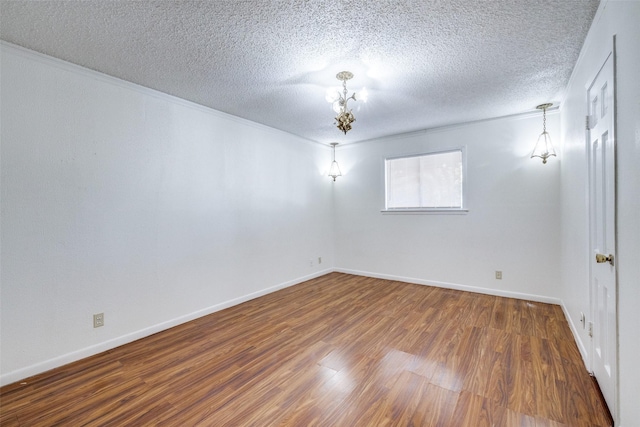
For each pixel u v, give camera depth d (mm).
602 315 1717
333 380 1970
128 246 2600
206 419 1619
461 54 2182
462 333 2658
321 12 1689
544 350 2312
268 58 2211
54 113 2182
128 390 1885
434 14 1718
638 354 1196
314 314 3199
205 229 3229
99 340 2404
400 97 3006
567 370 2027
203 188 3211
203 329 2840
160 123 2836
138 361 2246
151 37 1926
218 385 1929
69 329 2246
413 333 2680
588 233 2008
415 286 4254
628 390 1303
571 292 2670
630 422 1280
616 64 1424
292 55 2170
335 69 2393
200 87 2725
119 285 2537
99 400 1789
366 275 4922
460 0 1602
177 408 1712
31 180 2082
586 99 2023
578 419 1567
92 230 2381
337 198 5227
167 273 2881
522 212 3586
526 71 2455
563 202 3098
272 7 1638
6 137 1979
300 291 4094
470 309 3266
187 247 3055
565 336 2555
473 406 1689
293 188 4461
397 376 2002
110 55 2150
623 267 1357
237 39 1960
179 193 2988
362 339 2574
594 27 1770
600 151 1725
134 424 1590
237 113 3467
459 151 4039
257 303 3598
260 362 2211
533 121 3494
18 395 1844
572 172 2574
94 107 2391
